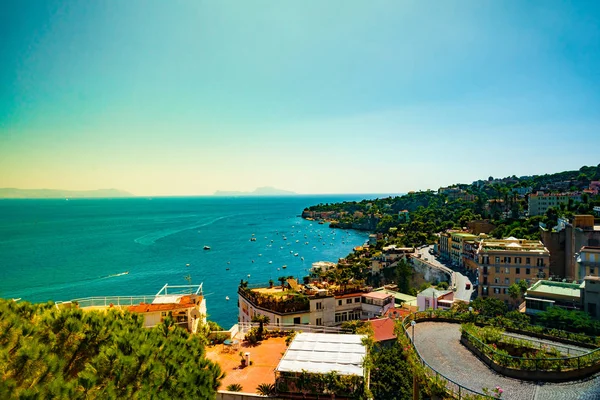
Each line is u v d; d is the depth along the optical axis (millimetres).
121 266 164250
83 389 13133
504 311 76062
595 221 113375
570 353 25250
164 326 20375
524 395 19312
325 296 62031
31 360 13125
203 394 16219
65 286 130000
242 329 36188
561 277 103750
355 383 20969
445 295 86000
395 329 27891
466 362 23859
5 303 16844
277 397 21719
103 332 16844
